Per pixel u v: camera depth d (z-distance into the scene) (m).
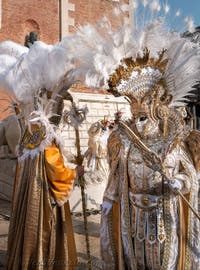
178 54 3.37
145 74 3.33
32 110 4.19
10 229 3.97
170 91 3.44
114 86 3.34
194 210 3.12
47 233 3.79
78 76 3.80
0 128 8.04
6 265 3.95
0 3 11.20
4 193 8.55
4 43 4.57
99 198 7.41
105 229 3.56
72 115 4.11
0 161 8.84
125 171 3.35
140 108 3.35
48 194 3.83
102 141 7.40
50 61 3.93
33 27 11.80
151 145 3.29
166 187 3.23
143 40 3.35
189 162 3.32
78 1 12.25
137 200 3.28
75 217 6.71
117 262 3.50
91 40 3.47
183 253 3.26
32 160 3.93
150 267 3.25
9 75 4.21
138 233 3.27
